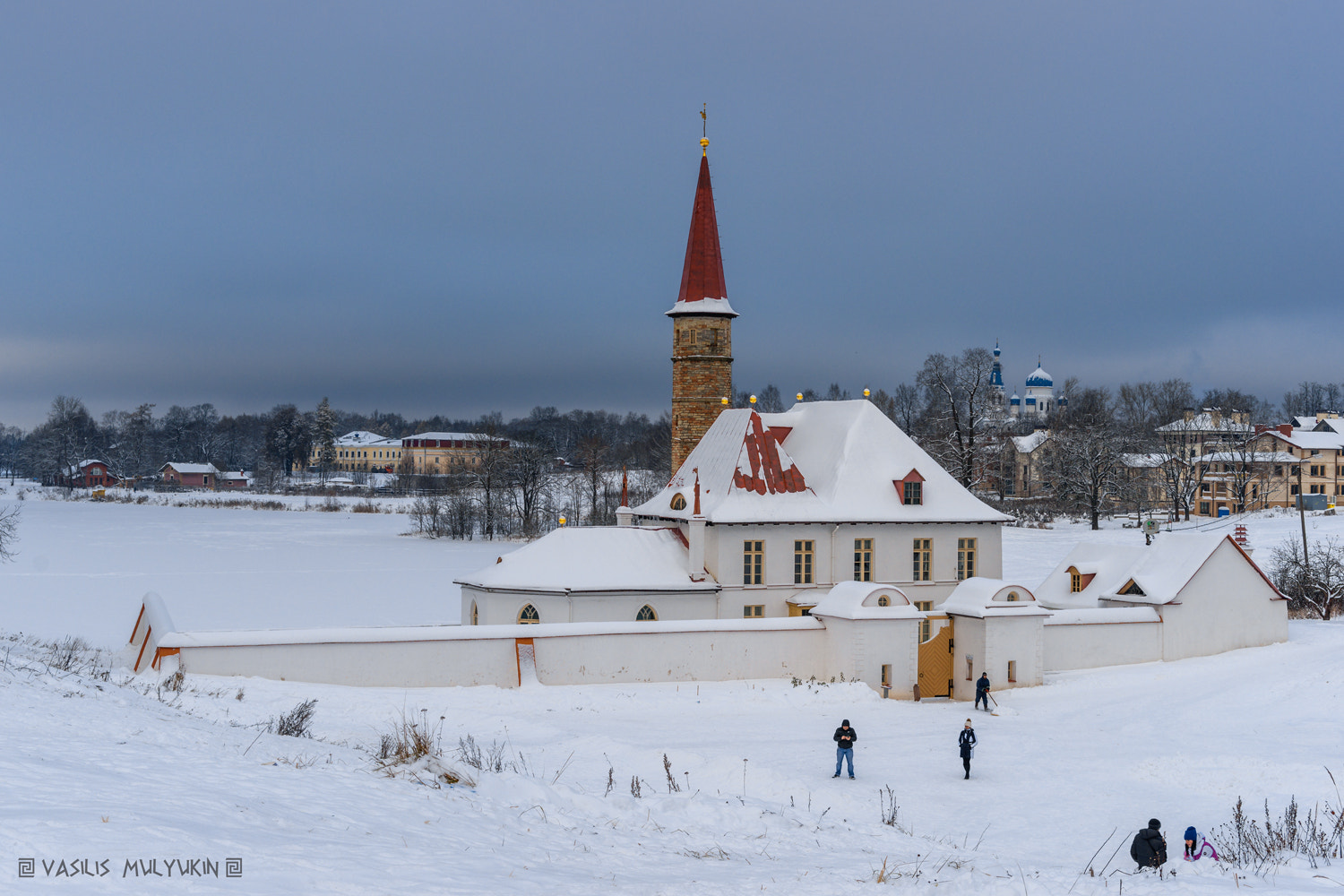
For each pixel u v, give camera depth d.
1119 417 151.75
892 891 15.41
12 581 83.81
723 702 40.72
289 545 117.75
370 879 12.41
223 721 27.64
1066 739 35.66
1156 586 53.06
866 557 54.16
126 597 74.69
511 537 127.56
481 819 17.66
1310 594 66.94
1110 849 22.94
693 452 59.75
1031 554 97.00
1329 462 147.50
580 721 36.34
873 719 38.88
